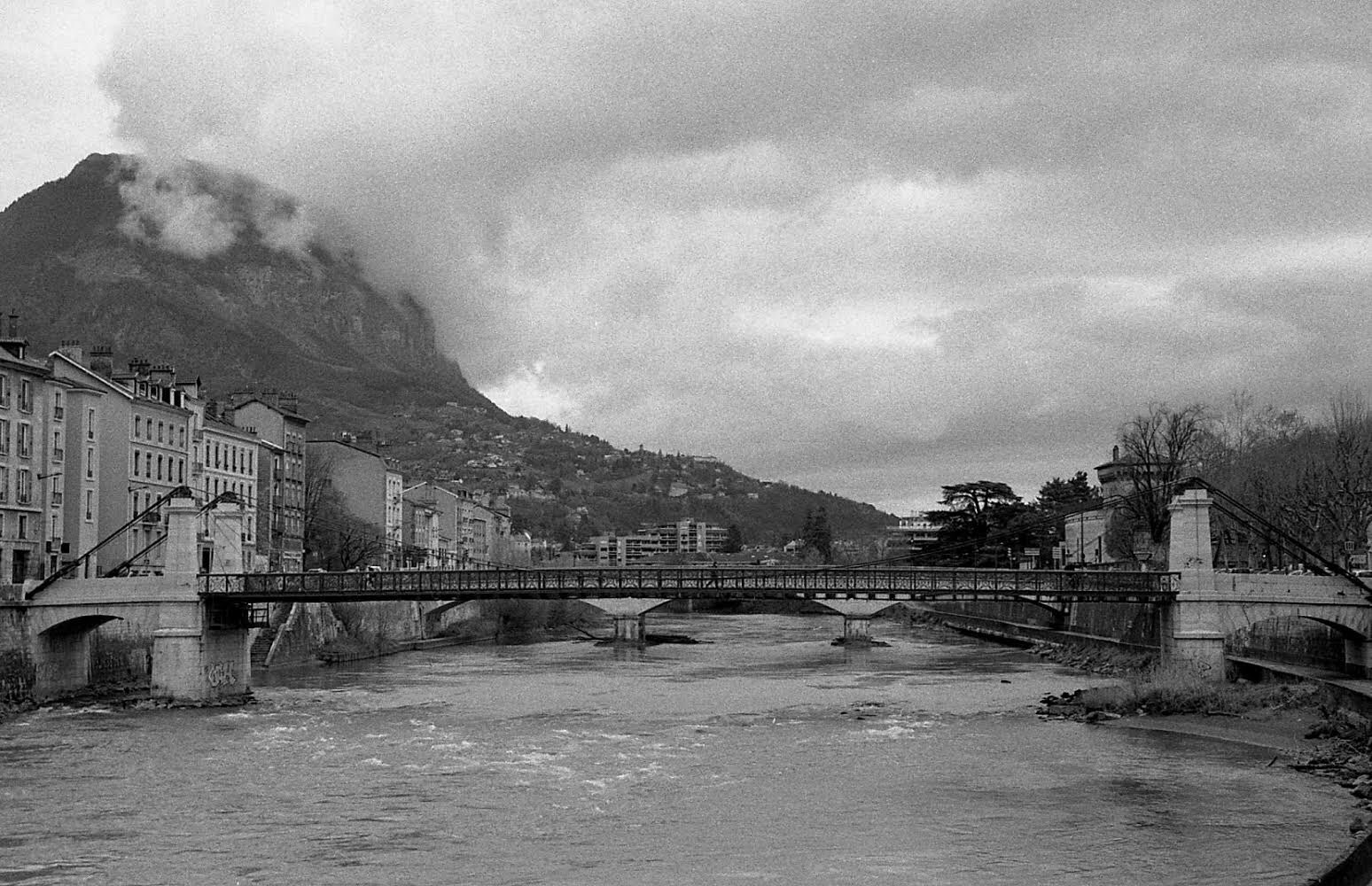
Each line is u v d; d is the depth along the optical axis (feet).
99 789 196.95
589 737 250.37
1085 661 417.90
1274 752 228.22
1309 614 296.10
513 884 144.66
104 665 323.78
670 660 466.29
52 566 356.38
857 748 236.43
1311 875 147.43
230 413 505.25
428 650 516.32
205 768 214.48
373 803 187.01
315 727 264.11
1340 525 377.50
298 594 308.81
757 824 173.58
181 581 303.07
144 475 403.34
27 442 347.97
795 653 507.71
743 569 334.65
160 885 145.18
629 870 150.41
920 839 165.37
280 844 162.61
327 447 650.43
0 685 286.46
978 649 530.27
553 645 568.00
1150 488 442.91
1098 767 214.90
